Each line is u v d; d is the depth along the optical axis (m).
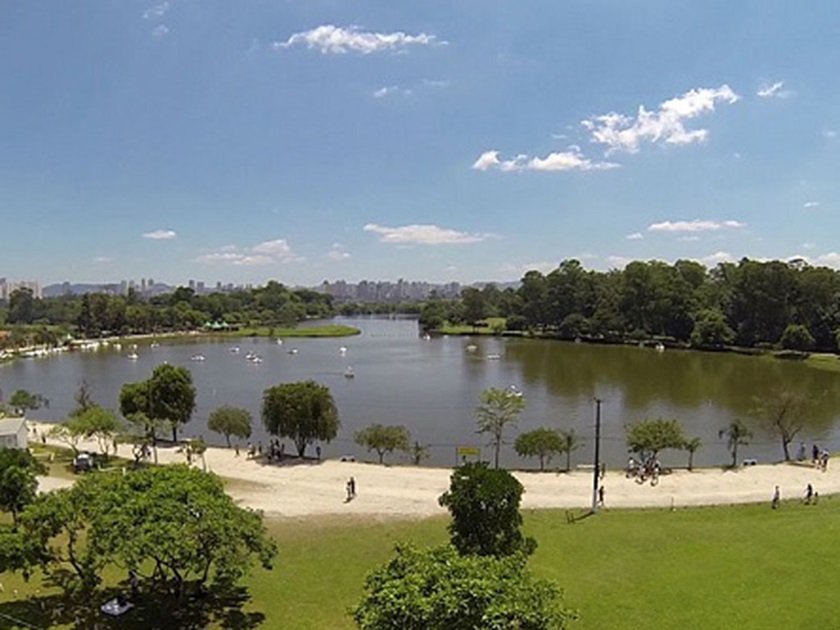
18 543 32.94
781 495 55.88
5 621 33.28
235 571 31.11
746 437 77.56
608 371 145.25
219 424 79.75
